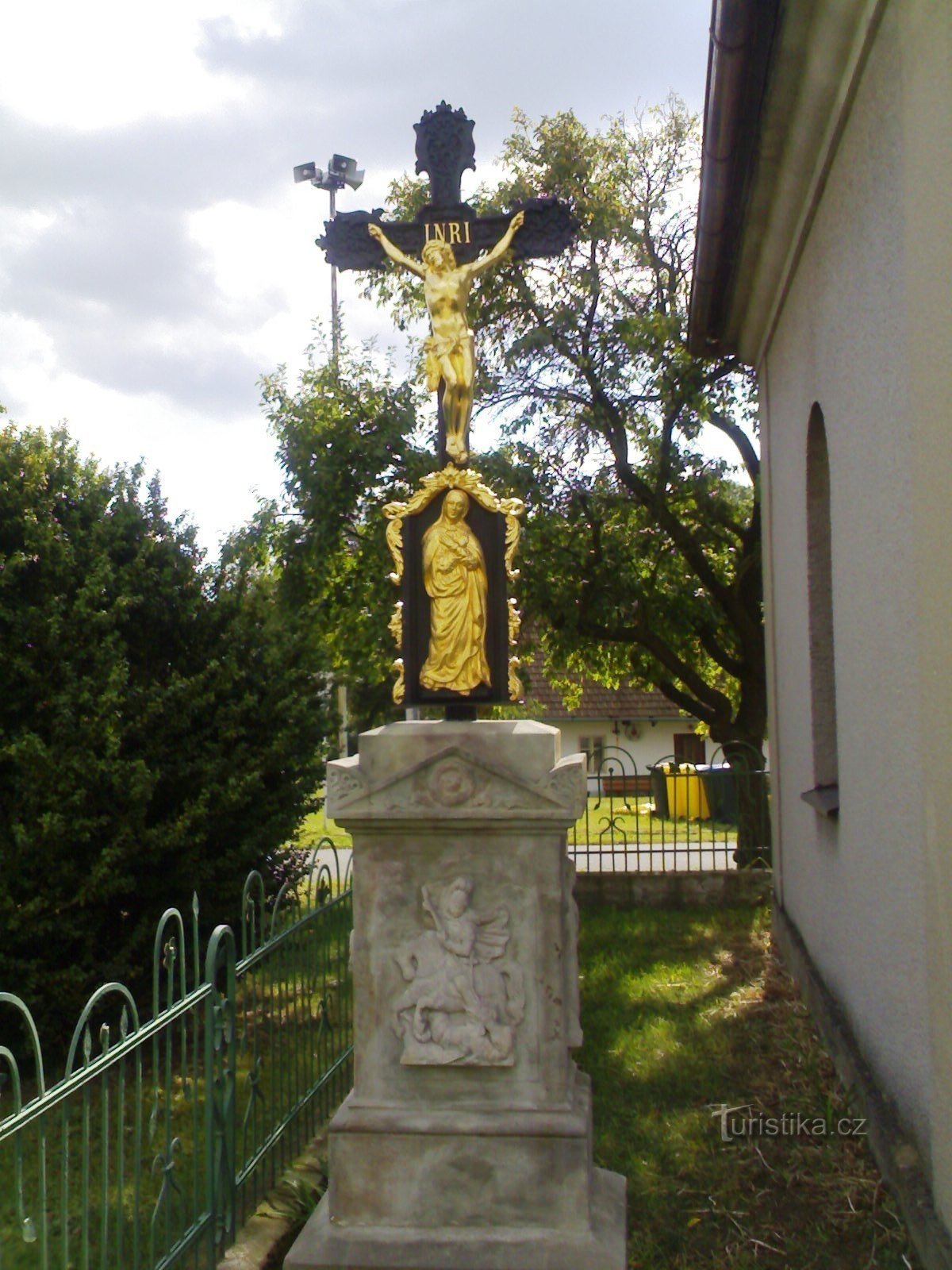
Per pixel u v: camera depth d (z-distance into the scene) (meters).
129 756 6.28
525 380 11.93
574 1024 3.95
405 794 3.86
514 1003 3.87
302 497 11.20
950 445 3.35
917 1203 3.77
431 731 3.92
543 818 3.80
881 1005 4.66
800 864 7.29
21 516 6.19
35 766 5.78
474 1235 3.74
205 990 3.83
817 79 5.01
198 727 6.70
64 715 5.88
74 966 5.97
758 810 10.56
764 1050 5.95
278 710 6.90
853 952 5.32
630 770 25.06
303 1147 4.85
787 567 7.54
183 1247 3.54
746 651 12.38
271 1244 3.99
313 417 11.28
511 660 4.20
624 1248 3.77
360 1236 3.76
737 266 7.41
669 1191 4.39
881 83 4.27
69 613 6.14
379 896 3.95
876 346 4.47
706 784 10.79
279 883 7.22
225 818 6.63
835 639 5.57
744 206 6.53
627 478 11.70
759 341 8.37
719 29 4.76
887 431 4.30
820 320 5.83
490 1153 3.79
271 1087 4.56
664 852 10.23
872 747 4.73
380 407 11.16
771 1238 4.00
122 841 6.03
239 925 6.86
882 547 4.42
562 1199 3.76
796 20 4.74
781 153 5.88
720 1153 4.70
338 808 3.88
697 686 12.57
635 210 12.09
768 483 8.34
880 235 4.36
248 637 6.98
